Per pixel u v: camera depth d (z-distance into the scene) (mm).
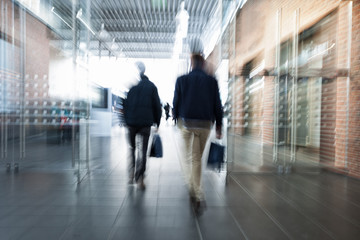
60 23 7984
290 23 5969
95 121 11469
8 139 5676
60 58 8070
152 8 8883
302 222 2537
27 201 3080
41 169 4789
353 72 4582
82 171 4613
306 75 5379
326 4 5055
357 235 2273
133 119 3648
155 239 2174
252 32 7090
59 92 8125
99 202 3053
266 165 5051
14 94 5730
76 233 2270
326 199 3236
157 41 13461
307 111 5410
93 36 12062
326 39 5246
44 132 7961
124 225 2434
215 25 9297
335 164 4898
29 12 7805
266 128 5363
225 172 4684
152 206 2936
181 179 4145
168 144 9125
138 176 3639
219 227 2410
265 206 2973
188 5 8672
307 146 5324
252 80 5480
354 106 4535
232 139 4621
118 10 9305
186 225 2447
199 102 3000
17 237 2193
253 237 2223
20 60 5738
